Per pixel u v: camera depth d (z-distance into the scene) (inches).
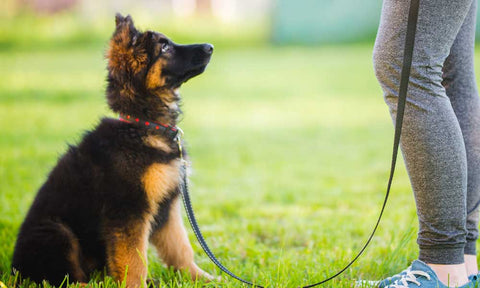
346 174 248.4
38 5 908.0
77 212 115.6
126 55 121.3
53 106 439.5
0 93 498.6
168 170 116.7
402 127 94.3
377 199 201.2
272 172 253.9
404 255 127.3
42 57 771.4
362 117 410.0
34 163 250.8
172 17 940.0
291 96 513.7
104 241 114.3
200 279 120.2
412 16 88.8
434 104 92.0
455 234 94.5
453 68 104.0
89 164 116.3
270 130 366.0
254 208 191.8
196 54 128.0
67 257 114.1
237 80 615.8
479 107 105.1
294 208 191.0
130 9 935.0
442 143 91.6
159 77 123.7
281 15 942.4
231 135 348.2
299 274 114.9
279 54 841.5
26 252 113.4
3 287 101.8
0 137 318.7
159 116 123.4
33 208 118.0
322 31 942.4
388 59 94.3
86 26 925.8
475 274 101.6
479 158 103.3
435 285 95.7
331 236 152.2
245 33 946.7
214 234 157.6
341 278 115.3
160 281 116.3
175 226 124.3
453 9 90.3
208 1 999.6
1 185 211.2
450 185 92.6
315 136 344.2
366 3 920.9
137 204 112.7
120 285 111.7
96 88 531.2
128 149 114.1
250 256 138.3
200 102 485.7
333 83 584.1
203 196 207.8
